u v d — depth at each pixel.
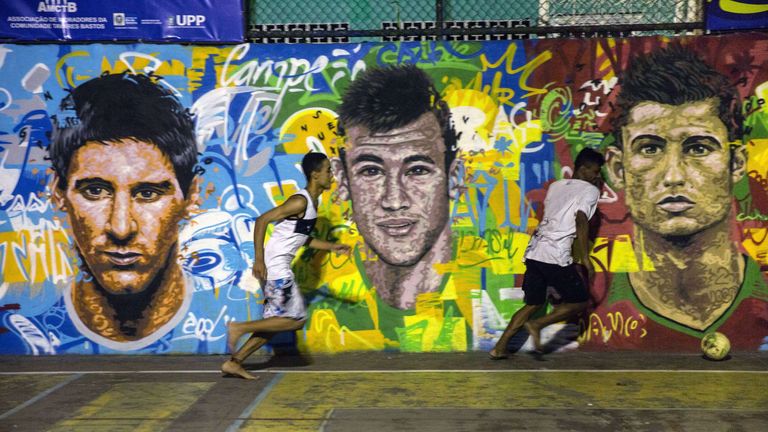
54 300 6.91
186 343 6.92
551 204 6.41
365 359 6.71
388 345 6.89
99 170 6.85
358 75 6.81
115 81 6.83
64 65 6.82
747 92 6.72
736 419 4.98
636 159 6.78
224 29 6.79
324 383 5.93
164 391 5.77
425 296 6.86
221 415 5.16
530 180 6.79
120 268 6.89
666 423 4.91
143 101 6.84
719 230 6.76
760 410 5.16
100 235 6.88
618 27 6.83
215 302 6.89
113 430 4.89
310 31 6.92
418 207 6.83
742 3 6.71
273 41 6.99
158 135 6.83
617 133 6.78
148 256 6.88
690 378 5.98
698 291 6.79
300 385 5.89
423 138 6.81
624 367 6.34
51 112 6.84
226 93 6.81
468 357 6.71
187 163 6.84
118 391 5.78
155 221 6.86
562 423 4.92
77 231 6.88
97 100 6.83
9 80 6.83
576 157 6.68
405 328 6.88
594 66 6.77
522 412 5.15
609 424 4.90
